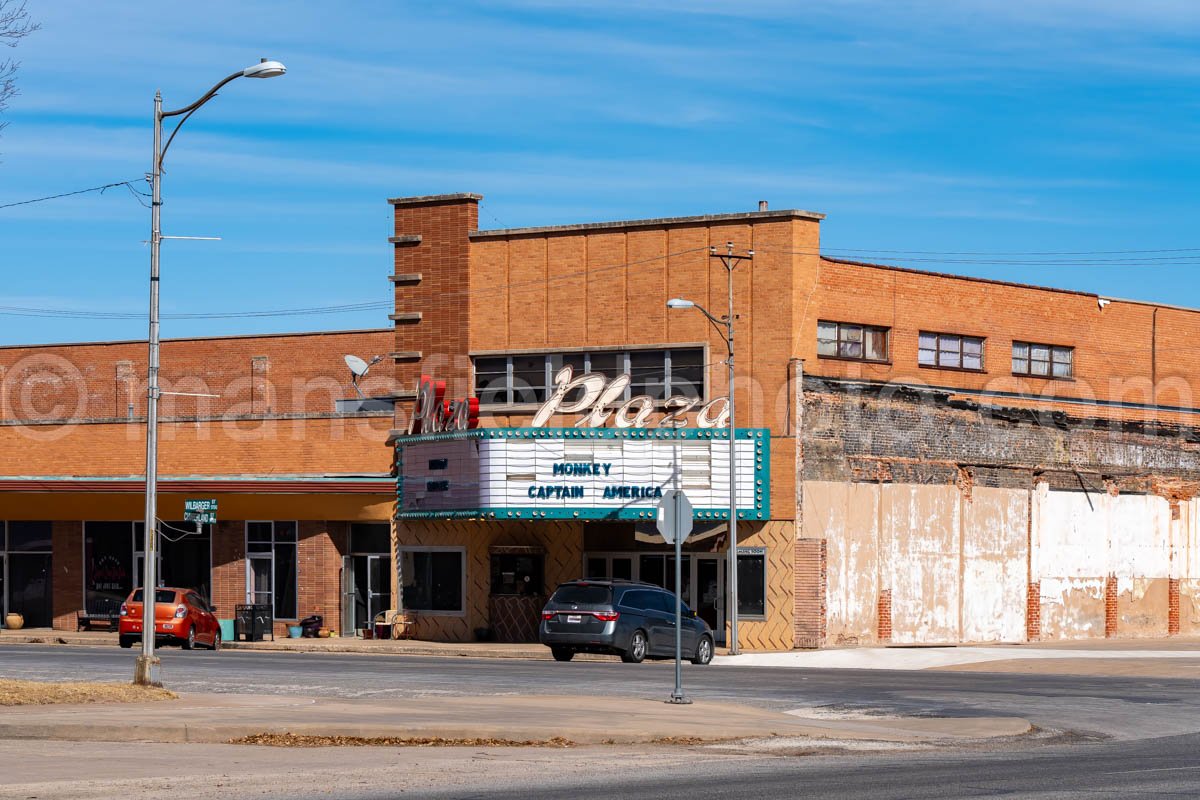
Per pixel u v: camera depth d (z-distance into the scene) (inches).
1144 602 2085.4
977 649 1681.8
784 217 1745.8
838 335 1785.2
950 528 1870.1
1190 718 975.0
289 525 1956.2
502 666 1348.4
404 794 601.6
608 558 1828.2
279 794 598.9
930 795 603.2
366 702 940.6
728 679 1222.9
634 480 1734.7
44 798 577.9
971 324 1911.9
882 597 1796.3
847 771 690.2
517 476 1755.7
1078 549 2012.8
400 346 1934.1
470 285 1893.5
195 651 1583.4
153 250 1021.2
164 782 623.5
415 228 1926.7
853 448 1782.7
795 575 1718.8
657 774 676.7
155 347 1019.9
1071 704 1053.8
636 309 1809.8
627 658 1434.5
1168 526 2122.3
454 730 791.1
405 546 1914.4
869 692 1122.0
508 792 610.9
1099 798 594.9
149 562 1001.5
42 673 1172.5
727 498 1723.7
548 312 1852.9
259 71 956.6
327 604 1925.4
